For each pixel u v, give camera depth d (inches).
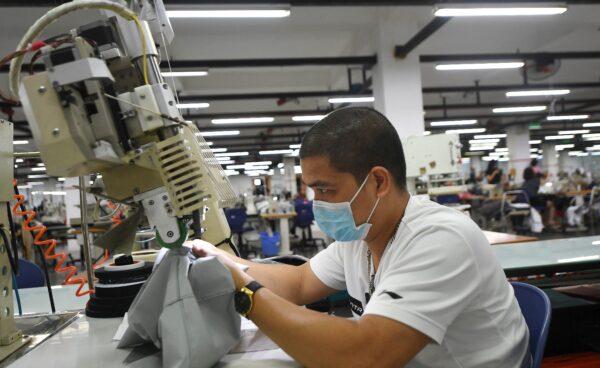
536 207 302.4
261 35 262.7
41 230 53.1
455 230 33.7
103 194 37.2
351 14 244.2
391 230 38.2
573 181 440.5
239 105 439.5
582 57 278.1
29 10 194.5
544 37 282.2
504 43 290.4
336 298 73.8
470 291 32.1
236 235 297.1
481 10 171.5
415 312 30.1
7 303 39.5
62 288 81.7
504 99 469.1
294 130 589.0
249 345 39.2
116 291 49.2
